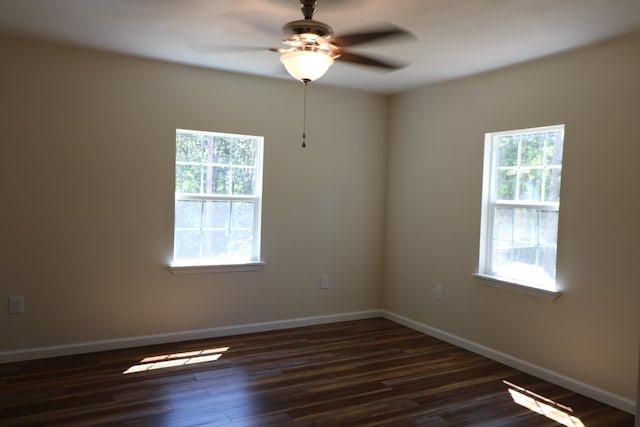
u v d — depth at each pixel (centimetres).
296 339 441
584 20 281
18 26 321
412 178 488
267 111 451
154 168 405
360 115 502
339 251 500
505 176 402
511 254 395
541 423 290
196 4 270
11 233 359
